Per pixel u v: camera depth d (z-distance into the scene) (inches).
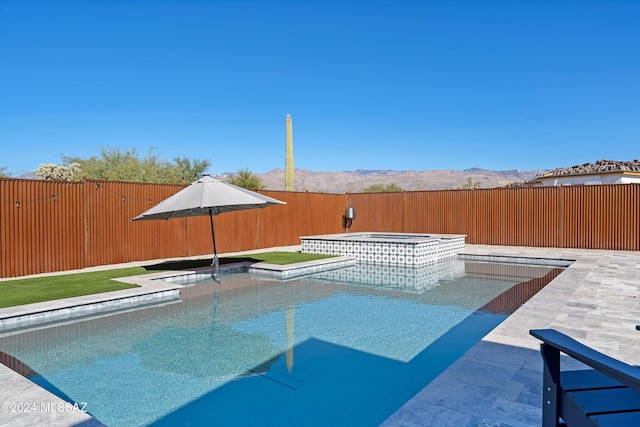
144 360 174.6
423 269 428.5
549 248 552.7
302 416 123.6
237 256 494.9
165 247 471.5
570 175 818.2
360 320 235.0
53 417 107.1
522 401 110.3
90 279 322.7
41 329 219.9
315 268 412.5
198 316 245.6
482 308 263.1
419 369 160.9
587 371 84.8
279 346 190.7
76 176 830.5
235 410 128.0
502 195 596.1
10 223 351.6
